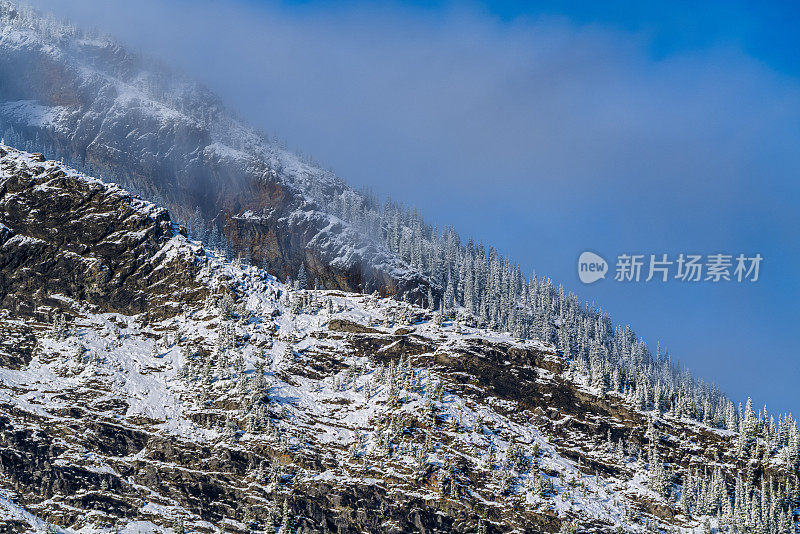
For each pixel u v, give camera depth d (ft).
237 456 533.14
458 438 565.12
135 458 524.11
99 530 476.54
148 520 489.26
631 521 550.36
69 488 494.18
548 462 580.30
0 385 547.49
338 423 570.87
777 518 568.00
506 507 530.27
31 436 515.91
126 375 579.48
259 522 501.15
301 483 524.11
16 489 490.49
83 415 539.70
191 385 579.48
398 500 522.47
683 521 556.51
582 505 547.90
